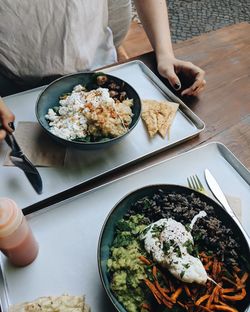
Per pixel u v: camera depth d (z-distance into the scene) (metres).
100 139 0.82
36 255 0.65
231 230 0.62
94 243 0.67
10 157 0.76
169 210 0.65
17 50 1.11
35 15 1.06
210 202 0.66
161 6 1.24
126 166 0.81
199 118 0.91
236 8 2.85
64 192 0.75
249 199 0.75
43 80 1.18
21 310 0.56
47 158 0.80
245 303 0.55
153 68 1.08
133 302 0.55
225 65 1.09
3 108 0.83
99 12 1.20
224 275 0.58
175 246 0.58
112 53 1.33
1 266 0.63
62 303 0.56
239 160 0.83
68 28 1.10
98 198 0.74
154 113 0.91
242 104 0.97
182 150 0.85
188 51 1.13
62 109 0.86
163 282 0.56
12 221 0.56
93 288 0.62
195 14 2.76
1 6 1.02
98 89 0.88
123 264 0.57
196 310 0.54
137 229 0.62
